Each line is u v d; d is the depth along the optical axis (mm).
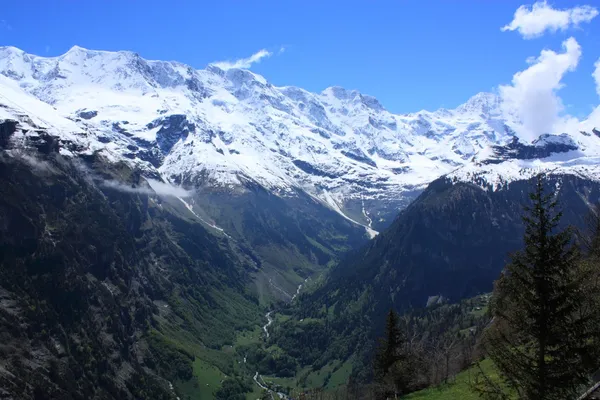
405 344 124625
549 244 42781
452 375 109125
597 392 37406
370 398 138750
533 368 43312
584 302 42719
